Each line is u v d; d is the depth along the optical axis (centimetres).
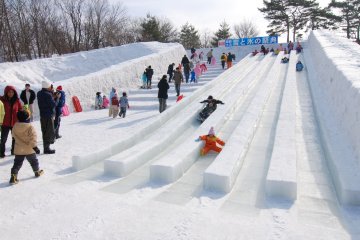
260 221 427
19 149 581
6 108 765
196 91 1305
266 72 1841
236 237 384
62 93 982
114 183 587
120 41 5306
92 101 1717
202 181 596
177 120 978
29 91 1058
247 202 493
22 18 3800
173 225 417
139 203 491
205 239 381
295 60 2009
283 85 1447
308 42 2603
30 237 392
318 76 1397
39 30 4047
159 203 491
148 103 1603
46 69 2350
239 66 2098
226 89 1373
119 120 1292
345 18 5250
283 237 383
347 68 911
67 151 823
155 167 598
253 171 635
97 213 455
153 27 5584
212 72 2378
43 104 788
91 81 1742
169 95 1689
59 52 4244
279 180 504
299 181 579
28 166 693
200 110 1096
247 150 746
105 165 639
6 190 546
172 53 2645
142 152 708
